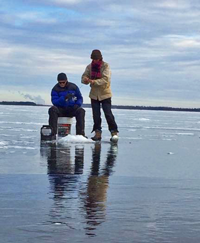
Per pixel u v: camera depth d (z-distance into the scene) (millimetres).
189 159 7270
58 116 10523
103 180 4902
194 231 2924
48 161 6410
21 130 14086
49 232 2836
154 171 5727
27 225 2986
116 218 3223
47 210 3416
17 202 3684
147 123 26922
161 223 3109
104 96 10586
